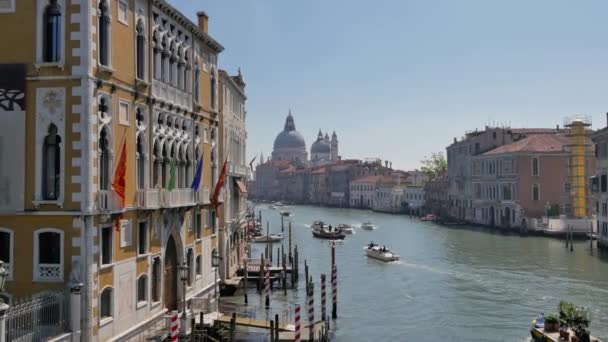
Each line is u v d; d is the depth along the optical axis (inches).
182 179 1117.1
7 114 787.4
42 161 788.6
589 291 1640.0
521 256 2332.7
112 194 823.7
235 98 1871.3
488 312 1433.3
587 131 3166.8
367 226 3786.9
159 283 1003.3
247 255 2229.3
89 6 781.9
